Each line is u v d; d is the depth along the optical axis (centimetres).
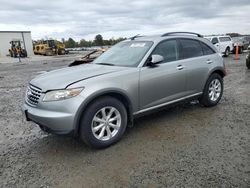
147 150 378
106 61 488
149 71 434
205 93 555
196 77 522
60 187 297
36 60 3038
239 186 283
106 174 319
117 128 402
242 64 1480
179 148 380
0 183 308
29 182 309
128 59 457
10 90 931
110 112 392
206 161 339
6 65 2409
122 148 388
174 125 475
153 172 318
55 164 349
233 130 443
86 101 358
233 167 322
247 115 518
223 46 2134
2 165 352
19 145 418
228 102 620
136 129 461
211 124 474
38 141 432
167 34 505
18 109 645
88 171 328
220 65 573
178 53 499
